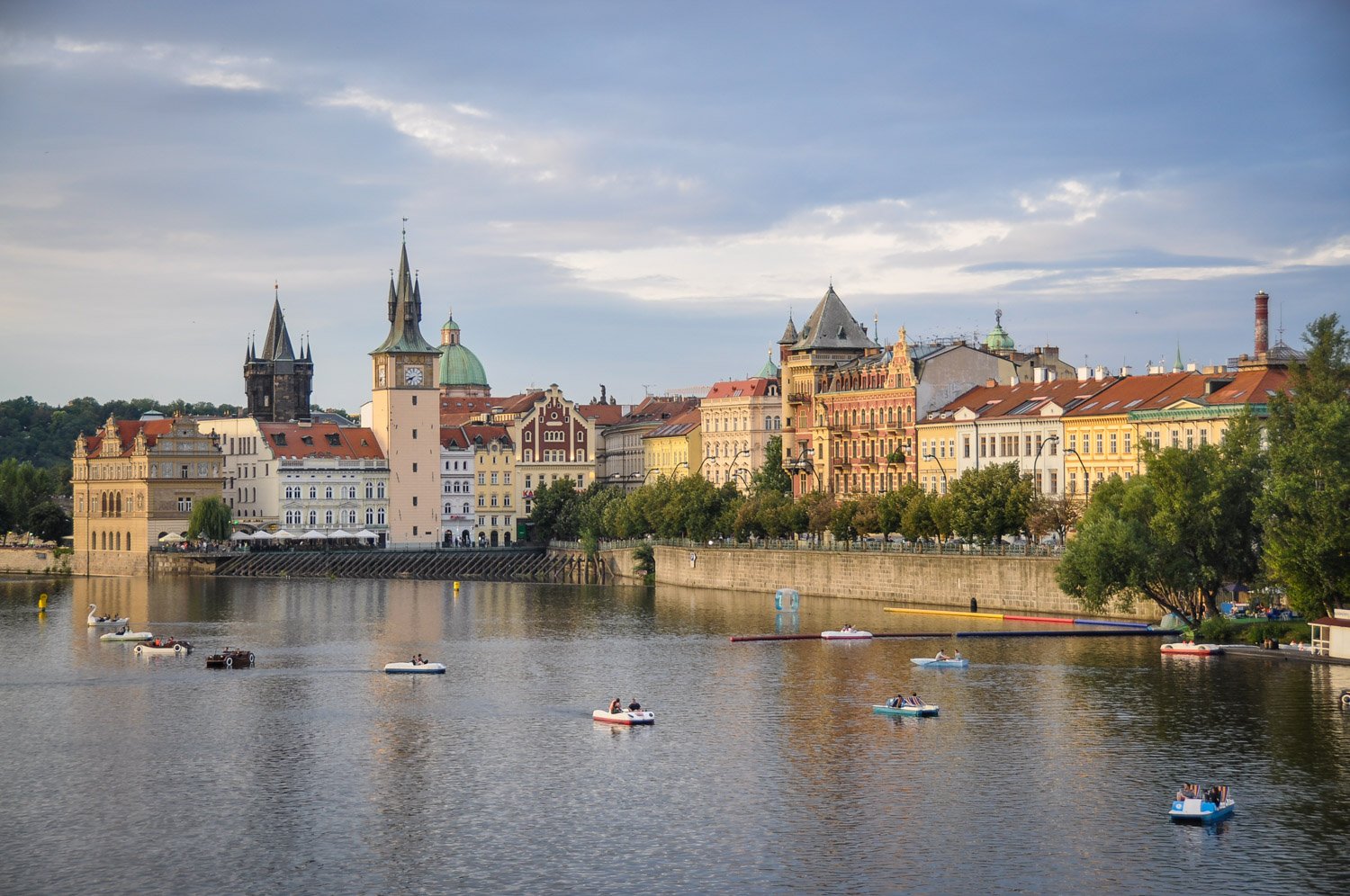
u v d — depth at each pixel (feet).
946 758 455.22
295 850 381.60
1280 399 614.34
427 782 438.81
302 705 544.62
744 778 437.99
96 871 368.68
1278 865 365.61
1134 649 627.87
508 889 355.77
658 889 355.15
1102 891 352.69
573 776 442.50
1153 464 633.61
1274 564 585.63
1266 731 476.13
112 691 574.56
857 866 367.45
